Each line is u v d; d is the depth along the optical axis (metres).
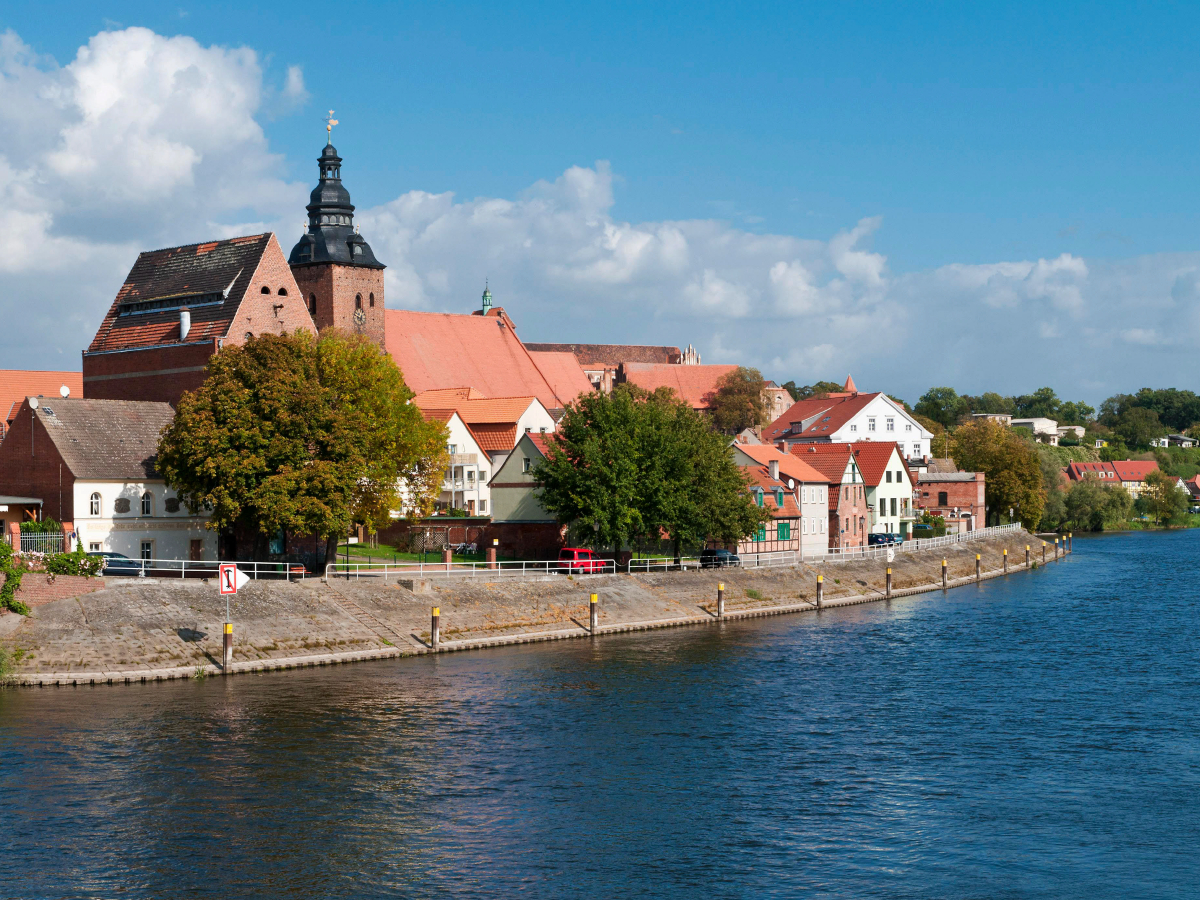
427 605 77.56
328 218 146.00
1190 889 35.94
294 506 75.69
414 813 41.72
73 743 49.25
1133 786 45.75
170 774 45.50
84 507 83.81
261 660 65.38
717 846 39.03
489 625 78.06
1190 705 59.78
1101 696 61.94
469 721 54.44
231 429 77.25
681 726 54.41
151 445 90.06
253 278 102.19
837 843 39.47
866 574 116.19
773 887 35.84
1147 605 103.50
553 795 43.97
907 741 52.25
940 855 38.44
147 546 87.25
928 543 138.00
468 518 108.50
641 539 102.19
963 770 47.78
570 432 97.56
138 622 64.56
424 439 101.62
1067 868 37.50
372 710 56.22
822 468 136.00
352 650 69.50
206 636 66.06
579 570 93.06
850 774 47.06
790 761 48.84
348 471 79.81
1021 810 42.84
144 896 34.75
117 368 105.81
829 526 134.88
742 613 93.69
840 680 65.69
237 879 35.97
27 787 43.78
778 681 65.19
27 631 62.31
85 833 39.38
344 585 77.25
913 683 65.06
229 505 75.75
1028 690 63.38
